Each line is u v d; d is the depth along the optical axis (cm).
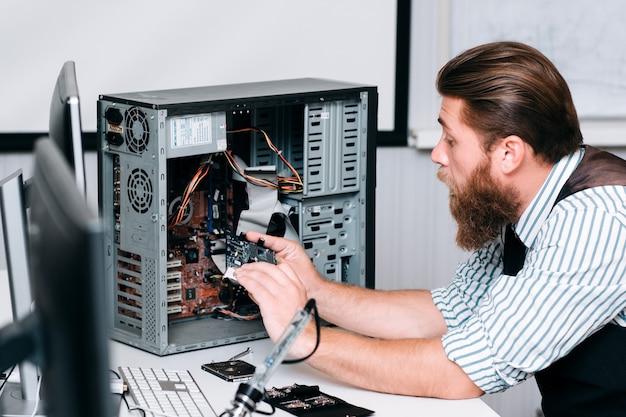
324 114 182
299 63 298
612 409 151
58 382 70
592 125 314
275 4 292
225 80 292
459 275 181
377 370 147
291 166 184
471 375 145
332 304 176
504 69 145
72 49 277
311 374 159
